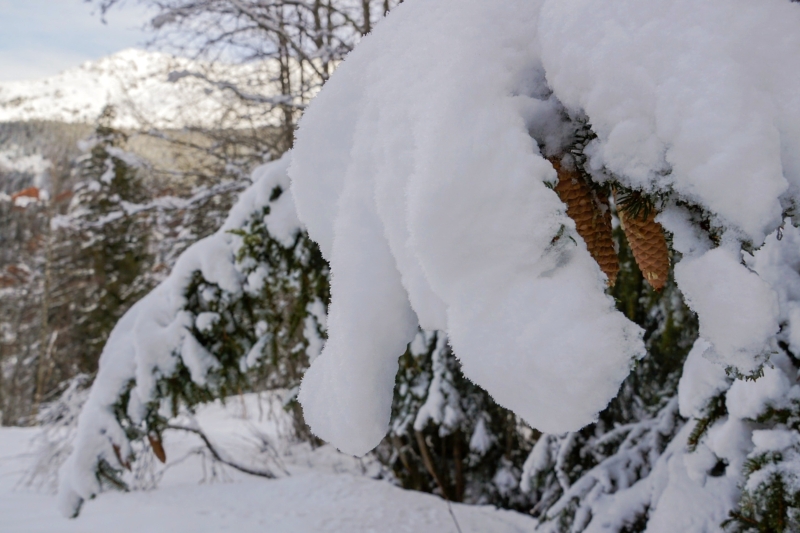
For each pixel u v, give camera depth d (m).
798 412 1.75
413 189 0.75
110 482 3.54
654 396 3.83
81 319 16.53
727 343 0.67
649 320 3.71
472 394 6.14
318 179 1.05
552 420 0.65
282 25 7.72
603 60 0.73
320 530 4.44
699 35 0.70
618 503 3.03
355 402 0.95
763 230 0.65
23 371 21.39
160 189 10.16
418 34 0.95
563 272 0.69
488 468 6.46
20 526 4.21
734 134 0.65
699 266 0.69
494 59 0.81
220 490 5.67
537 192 0.70
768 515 1.71
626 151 0.71
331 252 1.07
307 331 3.51
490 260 0.71
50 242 18.44
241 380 3.56
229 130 9.20
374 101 0.97
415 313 0.97
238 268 3.36
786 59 0.68
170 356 3.40
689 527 2.19
